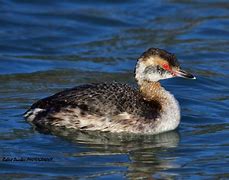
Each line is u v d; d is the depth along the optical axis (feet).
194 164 49.90
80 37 80.28
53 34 80.18
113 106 54.60
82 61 73.10
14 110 58.49
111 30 82.43
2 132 54.13
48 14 85.30
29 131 54.39
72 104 54.75
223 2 90.38
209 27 82.94
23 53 74.95
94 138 54.03
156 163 50.01
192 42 78.95
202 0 90.68
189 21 84.79
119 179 47.24
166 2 89.92
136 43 78.59
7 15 84.02
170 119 55.77
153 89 56.54
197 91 65.77
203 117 58.90
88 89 55.52
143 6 88.69
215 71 70.74
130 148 52.60
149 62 56.65
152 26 83.56
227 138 54.65
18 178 47.34
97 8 87.81
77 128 54.65
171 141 54.08
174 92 65.16
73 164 49.44
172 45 77.97
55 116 54.85
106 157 50.78
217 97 63.87
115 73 69.62
